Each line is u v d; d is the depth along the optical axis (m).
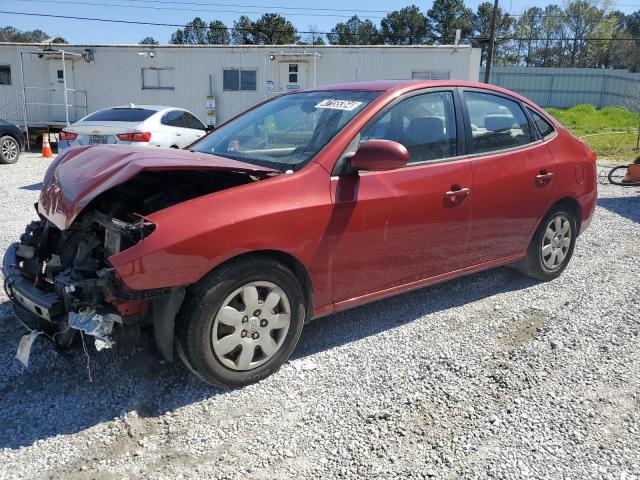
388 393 3.12
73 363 3.34
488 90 4.31
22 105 21.42
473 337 3.79
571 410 2.96
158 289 2.76
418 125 3.77
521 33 75.81
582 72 46.25
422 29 81.50
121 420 2.83
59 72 21.16
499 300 4.43
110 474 2.46
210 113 20.80
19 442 2.66
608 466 2.53
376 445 2.68
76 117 21.41
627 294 4.58
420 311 4.21
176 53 20.61
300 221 3.12
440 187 3.73
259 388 3.13
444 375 3.31
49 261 3.27
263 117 4.13
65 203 2.97
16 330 3.77
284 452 2.62
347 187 3.33
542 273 4.77
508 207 4.20
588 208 4.99
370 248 3.46
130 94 21.06
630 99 34.94
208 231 2.81
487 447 2.66
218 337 2.98
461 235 3.95
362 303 3.58
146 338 3.21
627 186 10.59
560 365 3.43
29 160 14.65
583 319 4.08
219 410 2.94
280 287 3.13
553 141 4.65
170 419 2.85
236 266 2.95
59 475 2.45
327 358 3.48
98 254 3.08
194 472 2.48
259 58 20.44
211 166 2.96
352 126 3.45
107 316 2.76
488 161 4.06
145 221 2.77
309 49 20.23
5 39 69.56
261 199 3.03
